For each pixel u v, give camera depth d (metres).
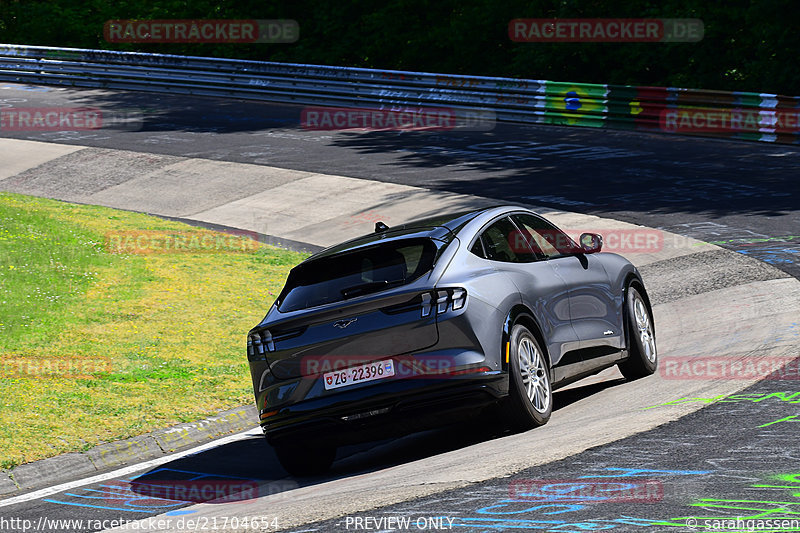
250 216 75.06
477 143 95.94
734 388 26.66
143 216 75.44
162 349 41.34
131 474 27.62
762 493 17.03
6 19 170.38
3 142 104.75
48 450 29.03
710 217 62.06
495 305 25.16
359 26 160.25
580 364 28.80
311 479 25.66
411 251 25.62
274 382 25.33
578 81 135.12
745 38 123.88
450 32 149.62
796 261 48.62
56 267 54.09
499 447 23.91
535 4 139.88
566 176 79.12
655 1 130.12
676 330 39.84
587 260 31.25
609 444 21.86
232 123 111.75
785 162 78.12
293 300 26.02
